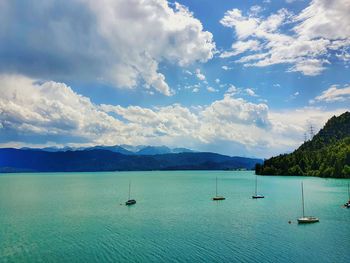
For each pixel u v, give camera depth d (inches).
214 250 2824.8
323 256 2618.1
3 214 4884.4
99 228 3774.6
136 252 2812.5
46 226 3929.6
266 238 3184.1
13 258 2706.7
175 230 3612.2
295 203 5689.0
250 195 7273.6
